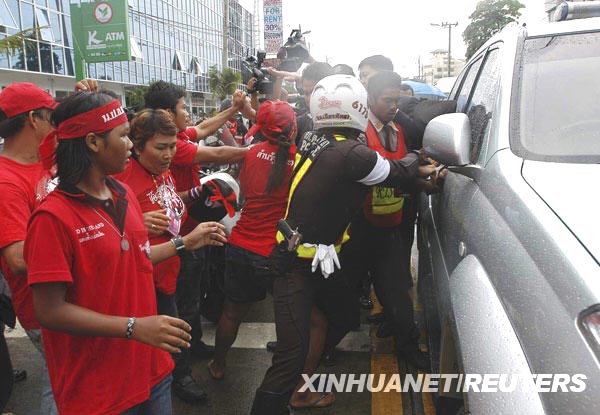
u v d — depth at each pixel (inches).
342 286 111.7
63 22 1050.7
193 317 136.1
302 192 98.4
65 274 63.2
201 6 1882.4
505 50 104.4
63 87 1088.2
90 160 66.7
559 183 68.3
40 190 91.4
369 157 94.7
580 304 51.1
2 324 106.7
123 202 72.2
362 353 149.0
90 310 65.6
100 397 69.3
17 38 383.6
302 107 191.5
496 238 71.1
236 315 130.7
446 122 92.0
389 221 129.4
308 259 99.3
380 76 124.0
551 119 84.4
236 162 127.5
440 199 124.0
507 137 84.4
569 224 58.8
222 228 88.5
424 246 153.3
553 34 100.3
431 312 137.7
